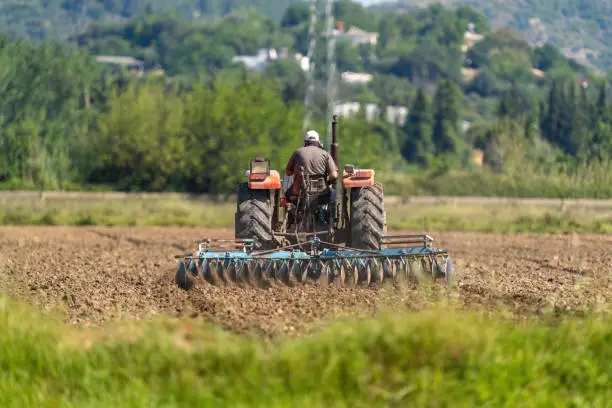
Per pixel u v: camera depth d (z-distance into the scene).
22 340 23.50
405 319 22.78
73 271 45.06
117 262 50.59
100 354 22.41
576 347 22.89
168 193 160.25
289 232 40.12
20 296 33.62
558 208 108.94
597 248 62.72
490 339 21.67
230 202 147.38
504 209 108.81
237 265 36.06
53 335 24.53
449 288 34.84
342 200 40.22
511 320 27.36
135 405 19.55
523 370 20.98
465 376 20.52
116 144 174.62
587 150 156.00
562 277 41.78
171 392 20.23
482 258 54.19
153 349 22.25
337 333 22.34
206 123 168.50
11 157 163.12
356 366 20.47
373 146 191.12
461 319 23.23
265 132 169.50
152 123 173.25
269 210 39.91
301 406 19.09
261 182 39.56
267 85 185.38
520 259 53.31
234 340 23.47
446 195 144.88
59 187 164.88
